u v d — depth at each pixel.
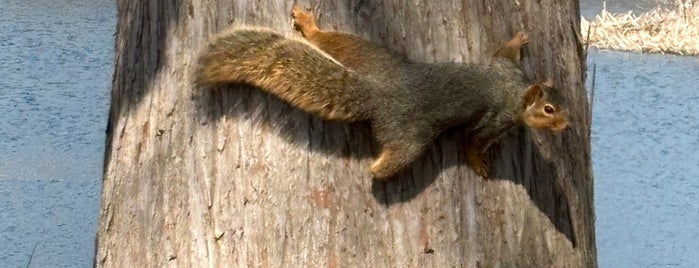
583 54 2.75
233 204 2.53
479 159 2.55
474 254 2.55
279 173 2.52
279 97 2.52
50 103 5.72
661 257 4.33
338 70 2.49
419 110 2.49
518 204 2.59
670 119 5.87
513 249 2.59
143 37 2.62
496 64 2.55
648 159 5.35
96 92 5.91
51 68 6.29
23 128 5.41
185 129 2.56
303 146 2.52
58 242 4.39
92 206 4.71
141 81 2.61
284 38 2.51
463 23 2.56
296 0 2.53
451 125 2.52
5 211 4.69
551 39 2.65
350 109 2.49
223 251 2.53
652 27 7.58
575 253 2.67
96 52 6.65
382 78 2.50
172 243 2.56
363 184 2.52
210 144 2.55
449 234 2.54
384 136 2.50
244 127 2.53
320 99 2.49
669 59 7.11
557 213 2.64
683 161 5.30
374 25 2.53
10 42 6.81
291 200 2.52
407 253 2.53
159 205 2.58
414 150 2.49
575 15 2.72
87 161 5.12
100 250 2.63
